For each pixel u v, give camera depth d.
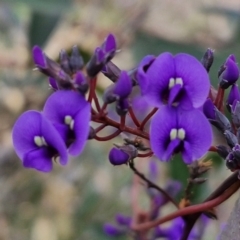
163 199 0.23
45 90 0.33
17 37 0.37
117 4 0.35
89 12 0.34
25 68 0.31
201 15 0.38
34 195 0.37
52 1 0.28
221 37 0.36
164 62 0.15
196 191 0.25
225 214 0.31
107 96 0.15
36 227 0.36
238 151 0.15
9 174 0.36
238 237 0.16
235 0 0.39
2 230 0.36
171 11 0.38
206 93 0.15
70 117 0.15
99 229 0.29
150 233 0.22
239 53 0.28
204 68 0.15
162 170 0.27
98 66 0.15
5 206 0.36
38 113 0.15
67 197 0.37
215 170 0.29
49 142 0.15
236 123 0.16
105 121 0.15
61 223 0.36
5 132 0.34
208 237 0.29
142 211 0.23
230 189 0.16
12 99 0.33
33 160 0.15
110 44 0.15
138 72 0.15
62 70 0.15
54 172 0.37
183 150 0.15
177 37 0.36
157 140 0.15
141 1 0.35
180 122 0.15
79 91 0.15
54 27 0.30
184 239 0.17
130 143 0.16
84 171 0.37
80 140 0.15
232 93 0.16
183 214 0.17
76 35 0.33
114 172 0.37
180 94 0.15
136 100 0.24
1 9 0.37
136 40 0.32
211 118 0.16
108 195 0.36
